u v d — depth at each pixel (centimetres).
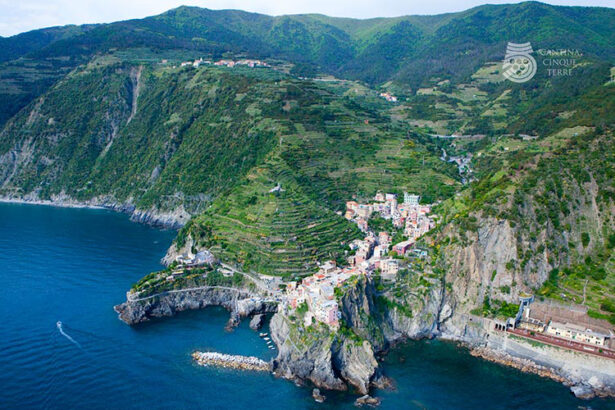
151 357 19675
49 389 17625
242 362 19312
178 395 17500
